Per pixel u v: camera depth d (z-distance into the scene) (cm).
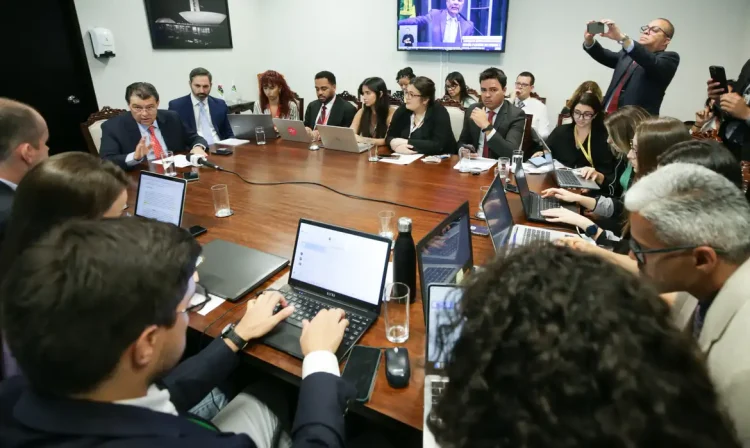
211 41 509
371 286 117
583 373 32
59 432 54
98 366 55
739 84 273
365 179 240
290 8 550
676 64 287
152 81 457
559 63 422
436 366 49
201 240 169
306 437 76
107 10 405
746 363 71
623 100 314
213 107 368
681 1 363
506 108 303
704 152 131
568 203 203
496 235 152
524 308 37
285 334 111
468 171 248
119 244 59
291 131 334
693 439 31
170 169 253
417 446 89
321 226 126
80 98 402
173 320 64
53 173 112
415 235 168
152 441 57
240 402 116
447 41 459
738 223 79
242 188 229
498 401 35
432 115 318
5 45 348
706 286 87
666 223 83
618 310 35
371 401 91
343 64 539
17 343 54
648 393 31
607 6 388
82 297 53
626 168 228
